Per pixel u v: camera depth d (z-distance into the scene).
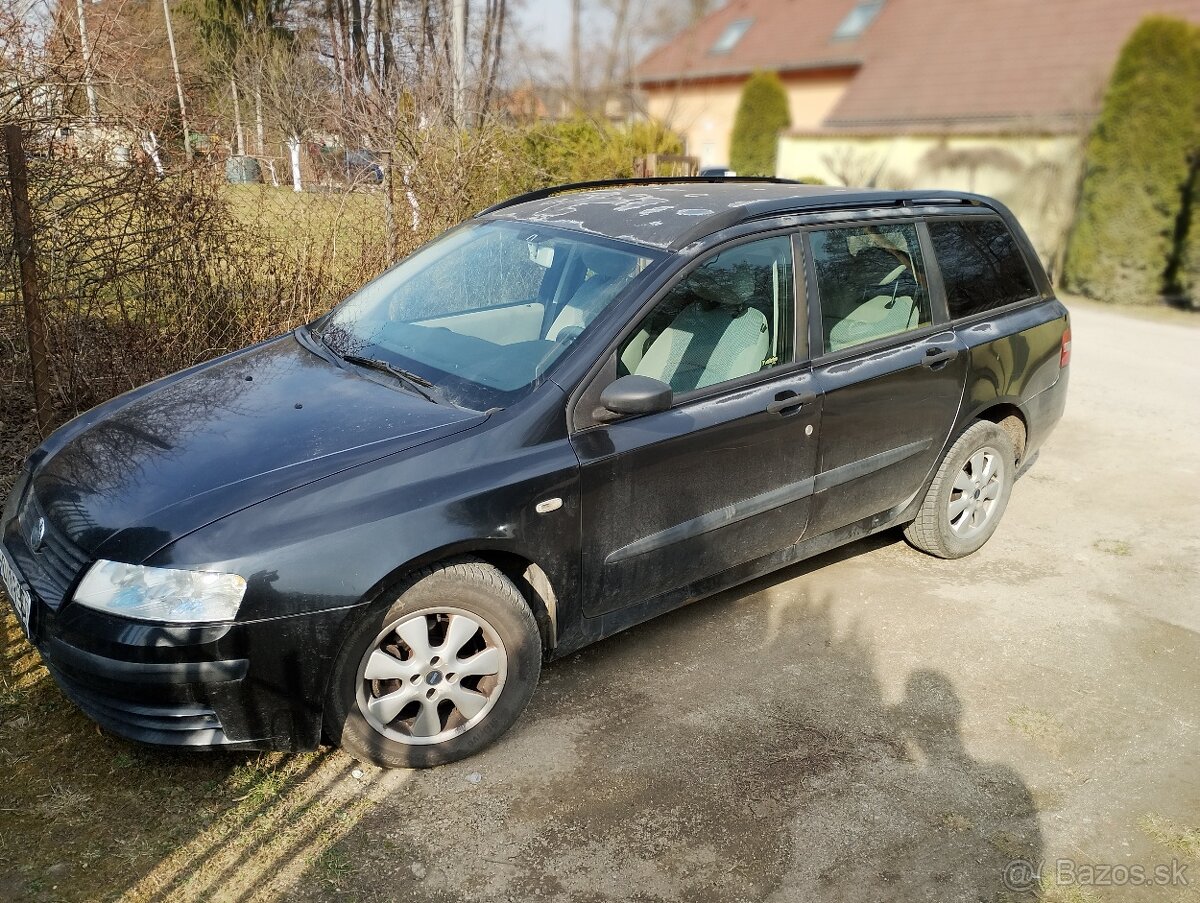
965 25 20.95
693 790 2.88
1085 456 6.31
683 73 25.98
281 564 2.50
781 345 3.56
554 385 3.01
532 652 2.99
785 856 2.65
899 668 3.63
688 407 3.25
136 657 2.43
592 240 3.51
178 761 2.83
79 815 2.60
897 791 2.94
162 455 2.85
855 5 25.02
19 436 4.77
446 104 7.75
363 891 2.43
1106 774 3.08
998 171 16.58
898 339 3.96
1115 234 13.28
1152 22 12.59
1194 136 12.45
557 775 2.91
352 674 2.69
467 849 2.59
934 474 4.30
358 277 5.79
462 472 2.78
